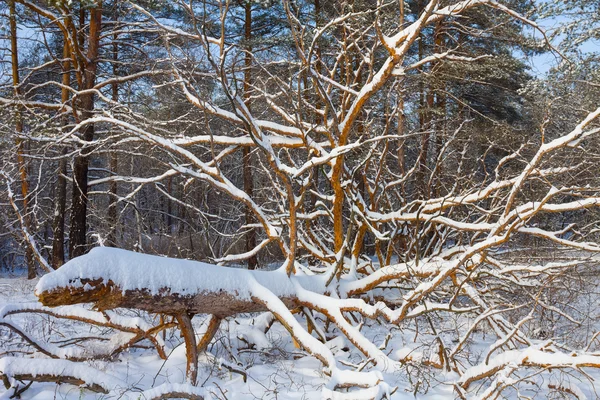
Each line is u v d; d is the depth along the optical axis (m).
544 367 5.08
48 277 4.57
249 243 14.03
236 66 11.73
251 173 14.17
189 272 5.52
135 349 6.77
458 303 9.58
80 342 6.68
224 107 12.98
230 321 8.17
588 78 9.52
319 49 10.30
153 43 12.30
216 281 5.72
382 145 11.98
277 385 5.54
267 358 6.69
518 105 18.41
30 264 14.37
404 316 6.14
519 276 8.10
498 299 7.81
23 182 14.48
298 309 7.09
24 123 12.26
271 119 12.60
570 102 10.01
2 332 7.06
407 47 6.70
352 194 8.16
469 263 7.39
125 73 14.10
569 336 8.05
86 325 7.82
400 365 5.62
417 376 5.62
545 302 8.06
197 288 5.51
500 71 13.36
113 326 5.92
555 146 5.87
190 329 5.59
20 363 4.82
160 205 22.88
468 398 5.36
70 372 4.93
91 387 4.93
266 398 5.11
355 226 8.99
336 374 5.22
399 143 10.51
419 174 12.04
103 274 4.86
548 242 10.78
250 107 11.85
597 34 8.80
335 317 6.47
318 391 5.36
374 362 5.83
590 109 9.78
